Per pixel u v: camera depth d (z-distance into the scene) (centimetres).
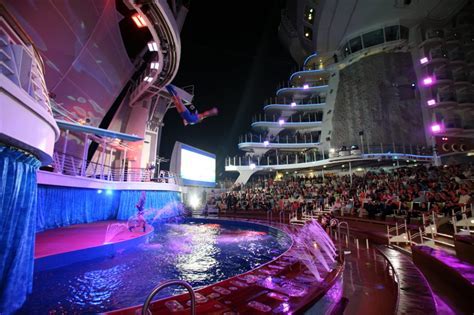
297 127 4088
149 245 1156
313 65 4488
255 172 4156
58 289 594
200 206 3206
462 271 454
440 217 1090
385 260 772
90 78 1908
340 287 523
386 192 1788
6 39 436
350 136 3484
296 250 902
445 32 3291
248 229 1831
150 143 2631
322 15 3644
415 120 3206
